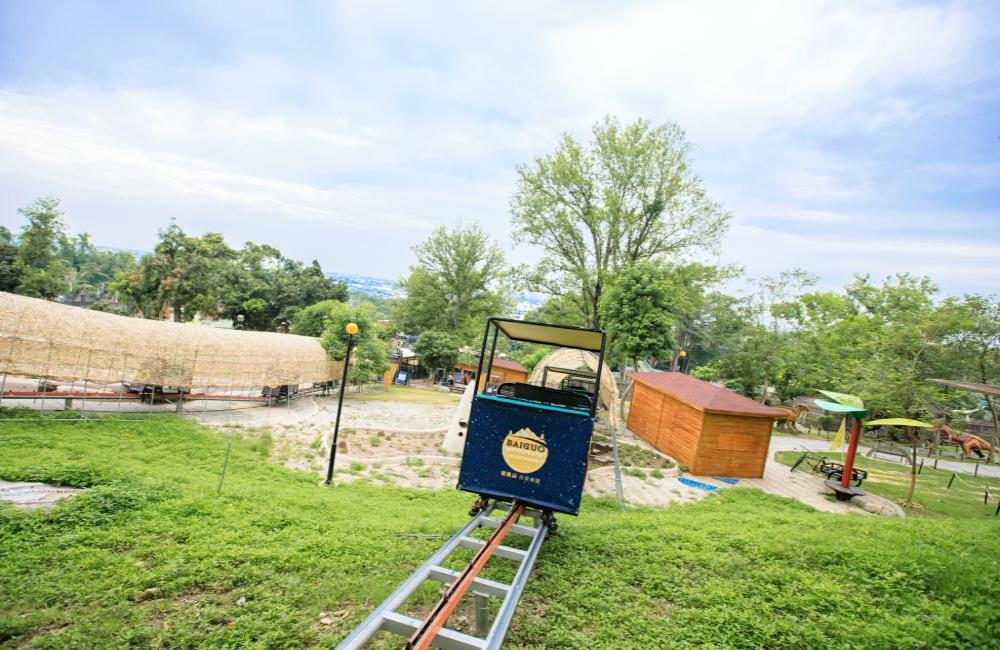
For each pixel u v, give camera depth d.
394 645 4.54
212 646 4.41
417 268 54.69
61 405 18.28
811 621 5.37
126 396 20.95
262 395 26.78
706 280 34.06
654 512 11.73
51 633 4.46
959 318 22.88
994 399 27.58
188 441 14.86
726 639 5.02
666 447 20.03
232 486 9.77
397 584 5.67
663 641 4.95
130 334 19.61
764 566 6.73
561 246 35.62
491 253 53.97
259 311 61.06
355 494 11.28
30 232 50.88
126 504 7.50
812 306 42.09
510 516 6.41
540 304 42.19
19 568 5.43
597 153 34.06
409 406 31.09
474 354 50.22
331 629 4.82
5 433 13.10
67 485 8.49
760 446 17.72
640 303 24.91
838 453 26.61
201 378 21.47
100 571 5.52
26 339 16.73
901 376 18.89
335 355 31.14
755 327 39.12
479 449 6.69
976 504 17.14
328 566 6.05
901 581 6.32
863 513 14.43
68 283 90.94
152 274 51.44
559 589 5.88
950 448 34.06
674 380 22.14
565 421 6.42
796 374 38.59
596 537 7.69
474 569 4.68
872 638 5.02
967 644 4.96
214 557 5.99
